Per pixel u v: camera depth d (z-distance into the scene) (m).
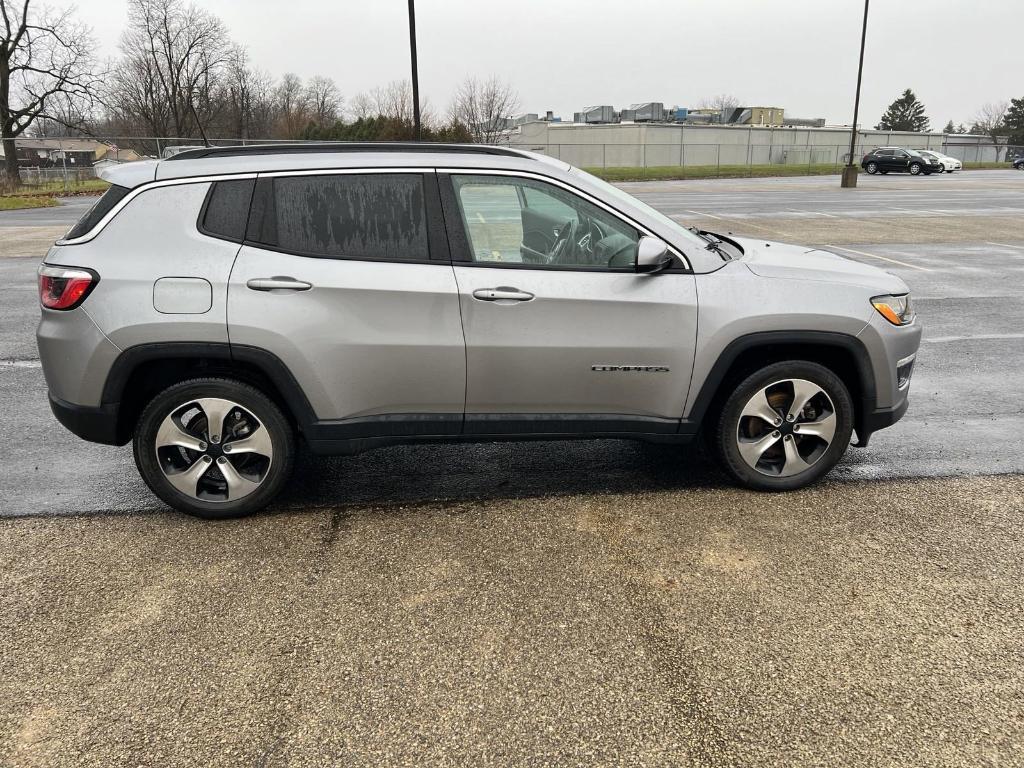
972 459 4.42
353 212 3.46
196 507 3.66
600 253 3.59
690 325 3.58
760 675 2.58
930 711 2.40
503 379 3.56
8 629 2.85
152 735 2.32
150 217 3.41
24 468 4.36
